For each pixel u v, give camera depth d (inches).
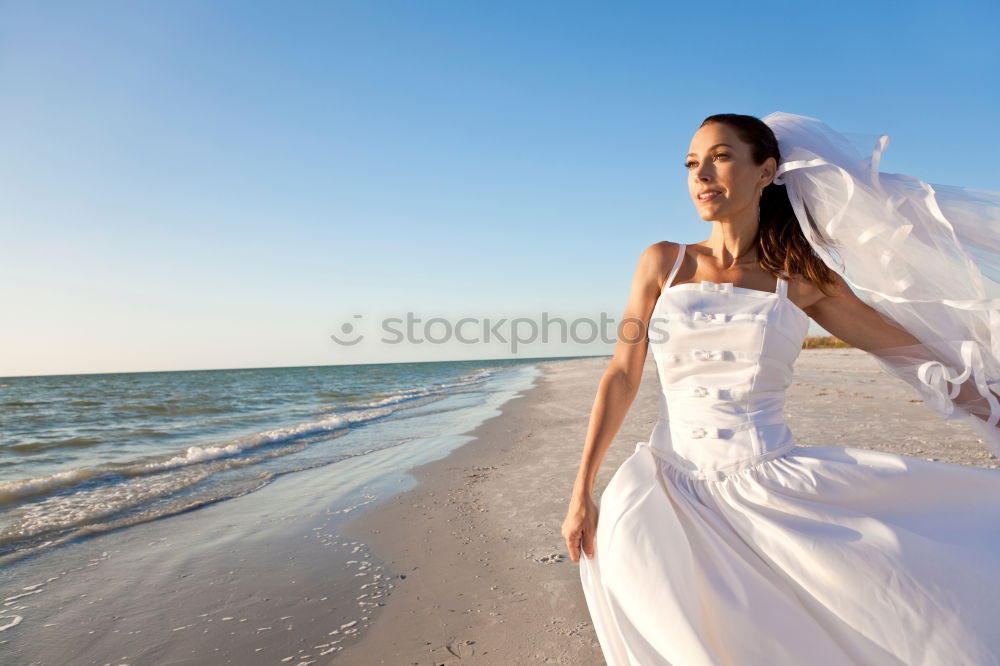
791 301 65.0
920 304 65.9
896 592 50.9
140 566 147.0
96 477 261.4
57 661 101.6
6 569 146.7
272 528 176.9
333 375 2568.9
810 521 56.2
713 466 60.9
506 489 209.5
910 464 59.0
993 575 51.4
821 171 64.2
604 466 231.1
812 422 299.4
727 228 66.4
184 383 1845.5
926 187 66.0
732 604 51.5
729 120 65.1
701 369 63.1
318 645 102.8
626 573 52.8
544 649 97.0
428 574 133.1
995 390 64.2
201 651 102.8
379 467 269.0
